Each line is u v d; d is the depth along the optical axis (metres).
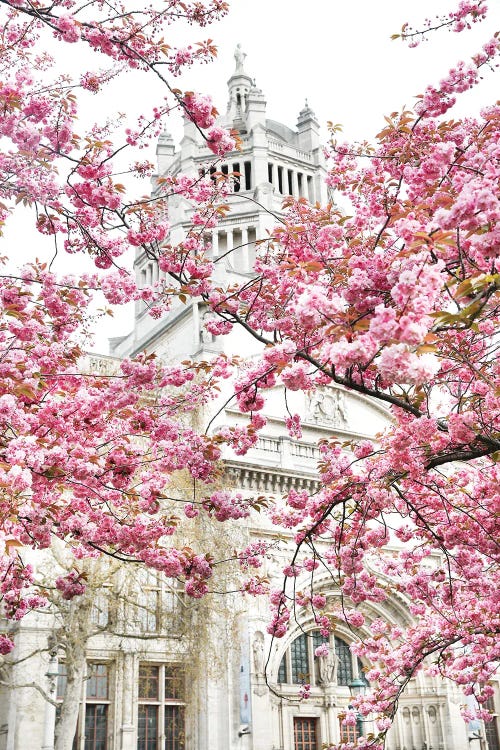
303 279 10.25
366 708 17.67
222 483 31.75
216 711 32.19
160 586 29.91
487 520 13.18
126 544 12.73
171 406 13.06
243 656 32.59
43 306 11.81
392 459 10.84
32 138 9.25
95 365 30.59
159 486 13.02
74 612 23.53
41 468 10.03
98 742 30.33
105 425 12.41
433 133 10.57
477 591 15.05
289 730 34.66
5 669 25.16
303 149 61.31
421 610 18.94
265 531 35.41
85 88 9.81
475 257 8.66
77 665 23.12
